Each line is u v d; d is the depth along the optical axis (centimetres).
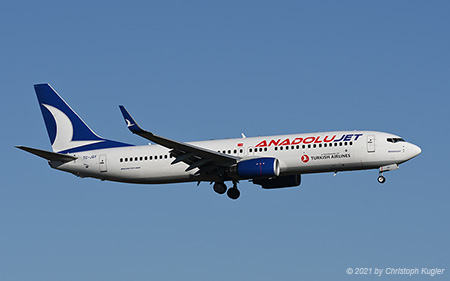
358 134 15838
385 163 15562
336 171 16038
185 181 16762
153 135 14238
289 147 15962
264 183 16888
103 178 17312
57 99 17912
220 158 15638
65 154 17188
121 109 13850
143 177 16912
